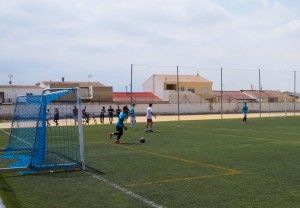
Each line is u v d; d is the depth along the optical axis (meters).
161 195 8.91
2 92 66.56
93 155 15.84
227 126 33.59
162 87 82.25
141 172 11.84
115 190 9.48
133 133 26.94
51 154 16.23
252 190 9.29
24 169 11.98
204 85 88.25
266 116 55.38
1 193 9.27
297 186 9.70
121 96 77.94
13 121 22.20
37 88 70.12
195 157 14.90
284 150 16.92
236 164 13.14
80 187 9.89
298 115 58.69
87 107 62.25
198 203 8.18
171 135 25.03
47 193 9.27
